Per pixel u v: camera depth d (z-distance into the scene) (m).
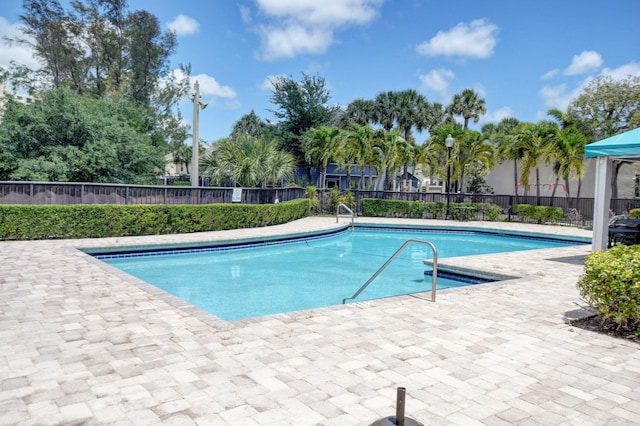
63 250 8.77
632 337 4.15
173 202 13.66
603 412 2.68
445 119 32.09
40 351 3.45
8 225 9.98
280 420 2.47
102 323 4.20
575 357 3.61
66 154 16.23
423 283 8.52
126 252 9.85
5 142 16.22
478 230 16.83
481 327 4.40
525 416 2.61
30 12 26.14
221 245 11.20
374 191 21.53
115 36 28.67
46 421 2.40
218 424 2.41
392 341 3.90
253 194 15.92
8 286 5.71
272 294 7.46
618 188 20.81
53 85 27.61
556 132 20.44
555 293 6.07
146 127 26.67
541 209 19.17
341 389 2.90
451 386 3.00
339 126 31.83
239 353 3.50
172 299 5.13
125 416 2.47
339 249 12.74
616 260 4.29
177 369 3.15
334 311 4.90
